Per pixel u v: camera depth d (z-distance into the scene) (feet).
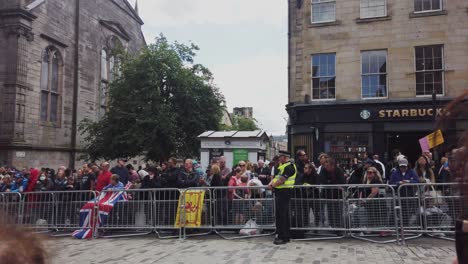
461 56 54.90
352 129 57.21
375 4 59.26
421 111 54.03
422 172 33.96
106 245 29.48
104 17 109.29
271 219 31.30
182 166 37.40
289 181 29.01
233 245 28.19
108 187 35.37
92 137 90.12
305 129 59.98
